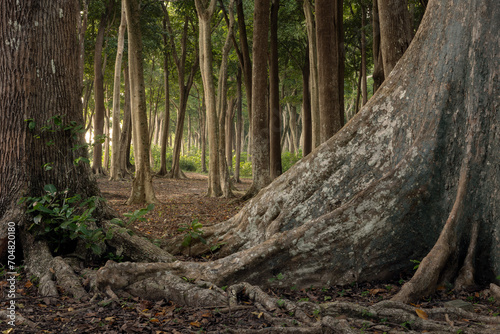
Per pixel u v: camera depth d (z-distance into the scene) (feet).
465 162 14.92
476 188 14.82
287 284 15.10
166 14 77.20
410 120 16.10
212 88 49.11
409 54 16.85
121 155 83.82
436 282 13.58
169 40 82.43
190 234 19.17
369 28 56.54
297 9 65.05
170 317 11.66
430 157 15.14
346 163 17.07
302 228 15.51
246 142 194.08
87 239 16.38
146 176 41.22
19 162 16.03
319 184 17.43
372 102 17.31
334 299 13.76
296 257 15.20
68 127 16.72
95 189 18.04
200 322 11.16
